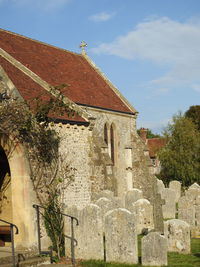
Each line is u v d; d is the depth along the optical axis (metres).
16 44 26.12
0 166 16.17
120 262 13.42
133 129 32.22
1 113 13.73
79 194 21.14
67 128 20.84
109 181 23.09
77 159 21.41
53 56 28.89
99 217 14.01
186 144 39.66
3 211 16.02
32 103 17.34
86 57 34.16
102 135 27.75
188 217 20.14
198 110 61.00
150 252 13.13
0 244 15.20
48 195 14.80
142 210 20.30
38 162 14.57
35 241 14.03
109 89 32.34
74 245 14.38
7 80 14.71
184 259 14.18
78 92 26.56
